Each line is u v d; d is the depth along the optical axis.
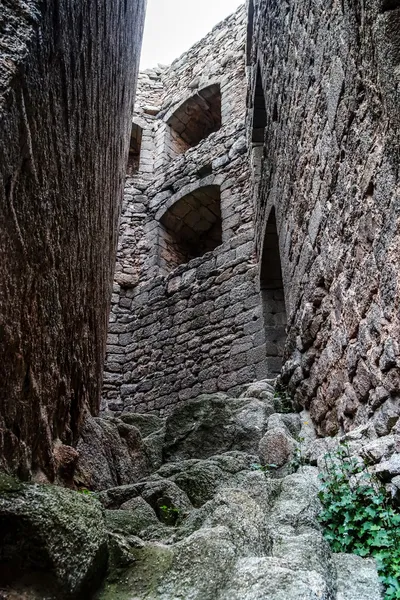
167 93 12.67
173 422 3.71
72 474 2.33
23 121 1.47
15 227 1.49
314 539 1.55
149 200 10.90
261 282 7.25
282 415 3.49
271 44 5.12
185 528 1.74
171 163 11.10
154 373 8.24
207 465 2.54
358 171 2.44
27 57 1.46
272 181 5.25
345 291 2.68
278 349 6.75
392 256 2.05
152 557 1.44
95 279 3.22
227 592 1.22
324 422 3.09
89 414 3.11
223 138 10.16
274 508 1.91
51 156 1.82
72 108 2.11
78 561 1.26
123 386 8.54
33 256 1.69
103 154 3.22
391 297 2.06
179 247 10.66
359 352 2.45
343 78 2.60
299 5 3.69
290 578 1.21
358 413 2.49
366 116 2.31
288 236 4.25
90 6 2.34
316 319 3.27
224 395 4.05
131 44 4.96
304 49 3.54
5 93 1.34
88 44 2.35
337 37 2.69
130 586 1.35
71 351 2.49
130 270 9.93
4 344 1.48
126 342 8.99
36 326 1.79
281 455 2.73
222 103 10.84
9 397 1.57
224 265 8.20
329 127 2.90
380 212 2.17
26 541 1.21
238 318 7.41
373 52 2.12
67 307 2.31
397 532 1.61
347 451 2.17
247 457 2.81
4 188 1.39
